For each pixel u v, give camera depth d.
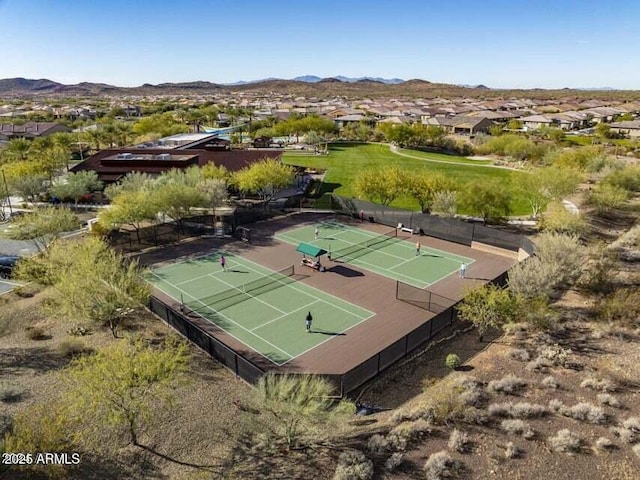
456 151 101.31
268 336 27.72
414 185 51.12
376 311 30.73
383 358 23.73
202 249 42.84
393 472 15.89
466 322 28.78
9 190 56.31
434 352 25.59
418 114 166.25
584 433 17.55
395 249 42.66
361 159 88.38
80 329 27.34
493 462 16.20
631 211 50.41
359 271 37.47
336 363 25.06
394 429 18.05
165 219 50.72
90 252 30.28
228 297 32.88
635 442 16.95
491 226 48.00
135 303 26.61
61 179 63.97
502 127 136.50
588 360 22.64
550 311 26.56
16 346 25.52
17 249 42.47
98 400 17.17
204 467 16.83
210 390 21.88
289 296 33.00
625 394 19.84
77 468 16.34
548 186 48.09
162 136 105.19
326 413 17.52
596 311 27.36
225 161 66.19
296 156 91.19
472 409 18.81
